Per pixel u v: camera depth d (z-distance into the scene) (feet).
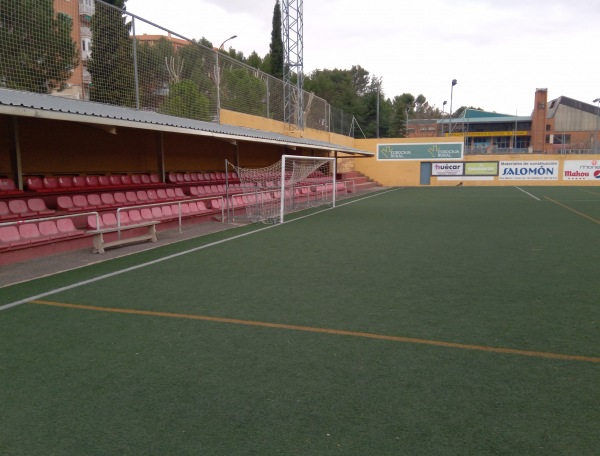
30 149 37.04
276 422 9.43
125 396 10.58
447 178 112.98
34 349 13.37
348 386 10.96
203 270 23.47
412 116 284.20
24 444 8.78
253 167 73.51
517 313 16.30
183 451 8.48
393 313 16.43
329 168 92.12
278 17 147.23
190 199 45.62
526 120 231.91
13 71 34.83
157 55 49.65
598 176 107.04
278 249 29.58
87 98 41.06
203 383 11.18
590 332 14.35
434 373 11.60
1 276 22.24
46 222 28.53
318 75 213.25
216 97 60.90
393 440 8.75
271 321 15.67
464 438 8.79
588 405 9.96
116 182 43.73
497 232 36.58
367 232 37.22
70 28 39.37
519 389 10.72
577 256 26.50
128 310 16.96
